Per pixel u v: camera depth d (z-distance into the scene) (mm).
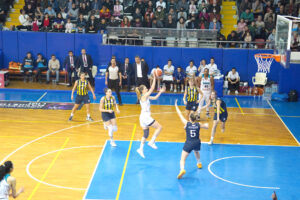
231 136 14328
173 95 20453
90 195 9758
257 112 17578
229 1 24719
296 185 10547
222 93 20094
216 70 20375
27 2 23969
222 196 9844
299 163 12008
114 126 13008
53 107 17703
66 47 22281
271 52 20906
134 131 14648
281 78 20047
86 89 15445
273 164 11891
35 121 15641
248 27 21984
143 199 9617
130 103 18781
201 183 10531
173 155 12430
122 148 12938
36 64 22406
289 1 23047
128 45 21656
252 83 21344
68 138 13789
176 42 21609
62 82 22344
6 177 8078
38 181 10469
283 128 15328
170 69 20906
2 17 24078
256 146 13344
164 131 14703
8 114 16531
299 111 17875
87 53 22172
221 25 23406
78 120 15891
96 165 11570
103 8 23125
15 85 21312
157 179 10734
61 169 11250
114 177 10805
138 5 23312
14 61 22594
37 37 22281
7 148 12719
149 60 21609
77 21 22906
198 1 23750
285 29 13742
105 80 18906
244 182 10648
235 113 17359
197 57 21344
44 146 12984
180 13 22875
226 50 21156
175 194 9898
